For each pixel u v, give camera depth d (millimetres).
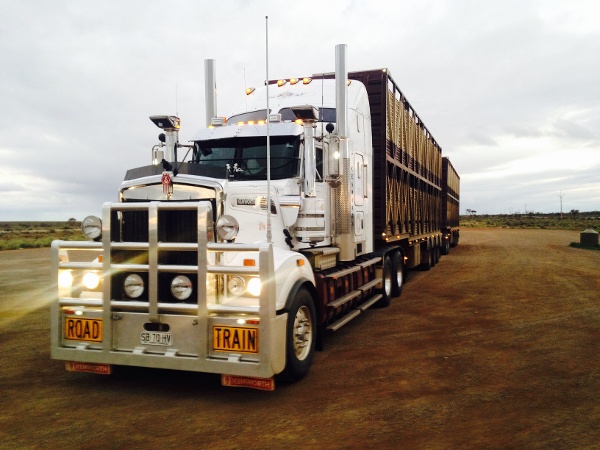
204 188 5785
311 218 6531
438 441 4078
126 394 5289
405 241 13562
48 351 7055
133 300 5254
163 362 5004
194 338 4953
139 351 5094
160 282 5203
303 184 6629
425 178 16719
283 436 4203
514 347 7051
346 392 5297
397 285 11469
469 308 10055
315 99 8609
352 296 7746
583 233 29469
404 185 13172
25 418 4645
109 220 5227
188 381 5719
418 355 6727
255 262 5035
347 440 4113
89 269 5344
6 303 11086
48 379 5809
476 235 49594
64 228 80562
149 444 4074
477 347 7082
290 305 5230
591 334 7758
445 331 8117
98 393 5324
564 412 4668
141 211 5320
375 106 10641
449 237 26531
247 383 4930
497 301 10758
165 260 5270
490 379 5664
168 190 5840
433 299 11273
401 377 5785
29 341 7645
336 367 6227
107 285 5195
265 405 4934
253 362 4785
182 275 5070
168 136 7406
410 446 3988
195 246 4930
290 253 5590
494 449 3932
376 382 5617
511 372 5918
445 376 5801
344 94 6969
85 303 5297
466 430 4289
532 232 56219
